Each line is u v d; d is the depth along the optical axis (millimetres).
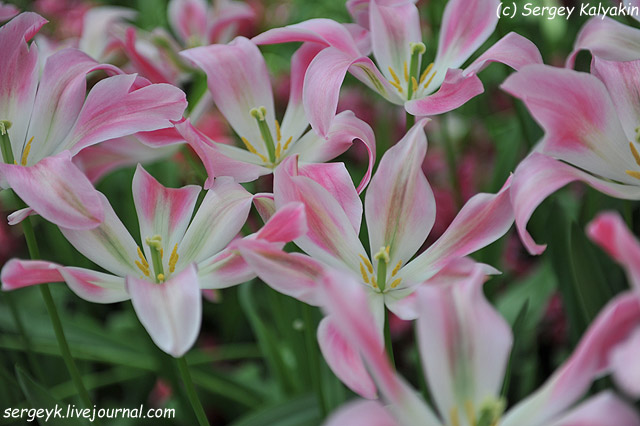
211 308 1317
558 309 1211
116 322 1327
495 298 1183
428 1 1187
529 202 873
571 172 885
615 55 958
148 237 925
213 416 1263
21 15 976
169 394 1238
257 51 1012
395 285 917
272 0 1542
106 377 1246
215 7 1334
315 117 937
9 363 1225
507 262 1258
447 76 965
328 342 865
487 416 812
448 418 818
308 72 949
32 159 962
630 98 948
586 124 904
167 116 931
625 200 965
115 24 1210
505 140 1216
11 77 972
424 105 967
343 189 926
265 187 1248
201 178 1078
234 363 1394
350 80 1347
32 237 972
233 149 1003
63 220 898
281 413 1076
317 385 1017
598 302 957
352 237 919
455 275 889
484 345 823
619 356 762
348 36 993
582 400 947
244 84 1006
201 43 1279
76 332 1191
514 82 889
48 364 1255
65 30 1351
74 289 890
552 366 1188
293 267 872
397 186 926
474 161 1323
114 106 939
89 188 906
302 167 939
